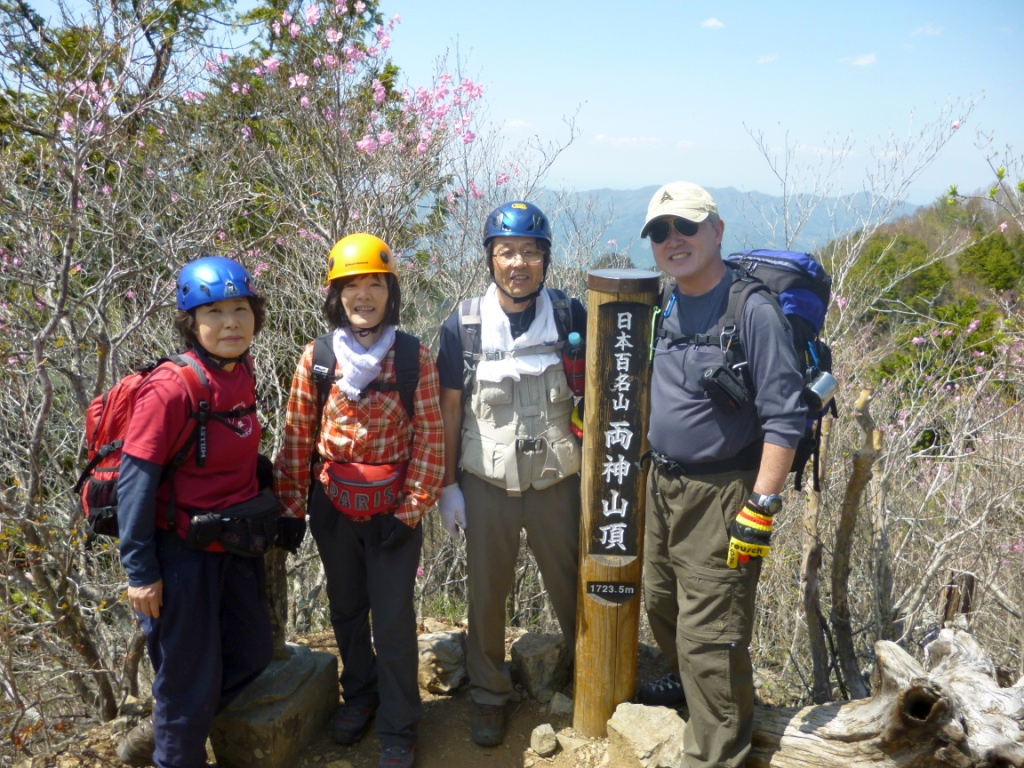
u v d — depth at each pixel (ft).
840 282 19.16
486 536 8.84
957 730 6.87
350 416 8.02
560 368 8.72
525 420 8.55
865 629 11.05
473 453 8.67
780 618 14.19
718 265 7.90
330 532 8.63
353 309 7.85
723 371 7.53
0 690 9.91
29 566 9.67
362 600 9.04
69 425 13.07
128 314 14.16
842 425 16.10
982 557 13.37
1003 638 13.62
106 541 12.50
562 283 19.27
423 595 16.22
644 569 9.07
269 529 7.61
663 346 8.14
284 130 17.72
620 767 8.70
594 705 9.13
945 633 8.15
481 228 18.60
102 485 7.17
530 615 17.11
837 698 11.18
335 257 7.82
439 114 17.84
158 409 6.93
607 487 8.54
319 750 9.14
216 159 15.87
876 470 12.21
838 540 9.57
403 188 16.55
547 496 8.84
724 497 7.81
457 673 10.39
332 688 9.73
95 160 14.46
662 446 8.12
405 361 8.11
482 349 8.57
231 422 7.41
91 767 8.46
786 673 12.71
